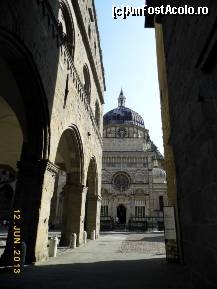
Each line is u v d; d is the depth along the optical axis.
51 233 38.69
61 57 15.77
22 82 12.00
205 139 6.06
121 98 86.94
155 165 72.12
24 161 12.55
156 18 12.04
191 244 7.45
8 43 9.80
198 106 6.51
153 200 60.56
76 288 7.96
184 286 7.89
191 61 6.91
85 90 22.66
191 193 7.32
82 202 20.72
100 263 12.76
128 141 68.25
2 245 21.02
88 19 24.62
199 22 6.10
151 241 27.14
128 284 8.41
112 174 63.09
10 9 9.34
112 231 51.31
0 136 21.22
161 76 16.80
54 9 15.12
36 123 12.94
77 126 19.30
